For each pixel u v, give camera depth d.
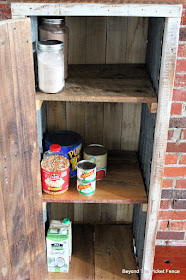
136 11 1.20
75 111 1.81
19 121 1.22
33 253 1.51
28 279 1.51
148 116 1.58
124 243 1.97
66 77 1.52
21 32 1.13
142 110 1.78
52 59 1.30
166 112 1.32
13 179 1.25
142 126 1.77
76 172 1.68
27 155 1.31
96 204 2.04
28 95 1.24
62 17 1.50
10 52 1.10
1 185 1.19
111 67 1.67
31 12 1.21
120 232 2.05
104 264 1.83
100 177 1.65
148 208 1.52
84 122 1.84
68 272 1.78
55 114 1.82
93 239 1.99
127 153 1.90
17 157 1.24
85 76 1.55
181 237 2.04
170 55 1.23
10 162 1.21
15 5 1.20
